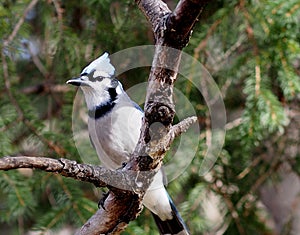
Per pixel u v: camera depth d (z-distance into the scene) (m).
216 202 8.85
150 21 4.76
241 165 9.02
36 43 9.62
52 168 4.51
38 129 8.23
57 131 8.84
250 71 7.95
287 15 7.62
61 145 8.20
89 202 7.92
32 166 4.41
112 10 9.02
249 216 8.97
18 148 8.45
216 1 8.80
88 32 8.91
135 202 5.15
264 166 9.19
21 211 7.68
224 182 8.87
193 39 8.39
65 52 8.71
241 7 8.11
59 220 7.76
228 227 8.87
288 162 9.34
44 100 9.66
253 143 8.00
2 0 8.41
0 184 7.83
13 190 7.75
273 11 7.73
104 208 5.28
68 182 8.04
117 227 5.38
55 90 9.44
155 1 4.80
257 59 7.98
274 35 7.84
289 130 9.24
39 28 9.55
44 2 8.75
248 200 8.96
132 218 5.31
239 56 8.22
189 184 8.84
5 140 7.96
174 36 4.52
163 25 4.52
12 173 7.86
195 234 8.45
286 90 7.64
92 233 5.41
